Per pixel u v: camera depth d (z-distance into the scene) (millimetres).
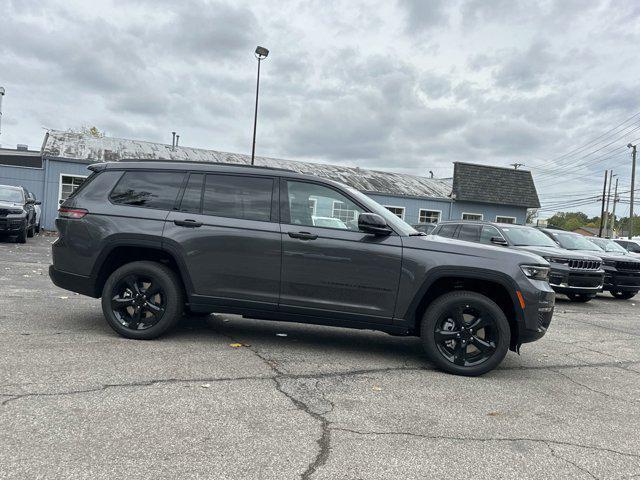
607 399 4492
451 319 4988
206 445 2980
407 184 31156
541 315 5004
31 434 2959
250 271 5113
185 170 5410
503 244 11422
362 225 4941
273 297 5109
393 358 5348
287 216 5184
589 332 8117
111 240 5219
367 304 5039
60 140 24828
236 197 5281
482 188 30547
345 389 4191
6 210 15492
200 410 3494
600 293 15836
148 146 27078
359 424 3471
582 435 3566
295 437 3180
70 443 2885
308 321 5121
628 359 6258
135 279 5227
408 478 2768
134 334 5207
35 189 22609
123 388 3793
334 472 2773
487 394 4352
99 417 3258
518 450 3234
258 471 2725
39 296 7340
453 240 5305
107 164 5574
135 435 3045
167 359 4605
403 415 3699
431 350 4941
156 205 5320
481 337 4961
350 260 5016
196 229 5164
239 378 4238
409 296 4973
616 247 15352
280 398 3850
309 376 4469
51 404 3402
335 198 5242
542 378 5051
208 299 5156
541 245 11820
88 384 3818
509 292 4887
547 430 3615
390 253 5000
